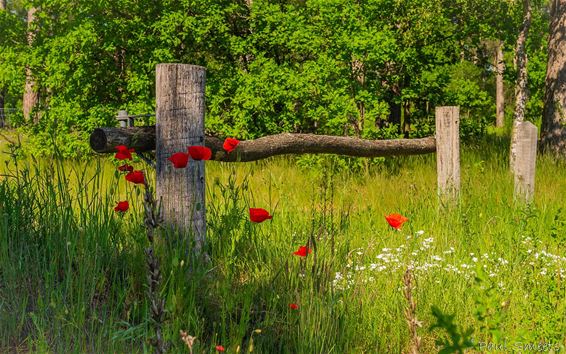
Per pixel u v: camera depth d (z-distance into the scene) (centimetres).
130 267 395
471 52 1417
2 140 1180
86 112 1157
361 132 1168
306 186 847
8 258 369
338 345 359
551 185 907
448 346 203
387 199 788
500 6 1312
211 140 506
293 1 1332
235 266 425
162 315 218
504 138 1516
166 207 427
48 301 354
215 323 353
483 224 632
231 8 1185
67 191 412
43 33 1224
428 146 755
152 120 1119
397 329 392
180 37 1195
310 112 1122
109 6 1156
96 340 337
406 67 1258
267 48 1248
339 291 385
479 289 404
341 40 1127
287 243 473
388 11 1230
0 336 332
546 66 1430
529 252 501
